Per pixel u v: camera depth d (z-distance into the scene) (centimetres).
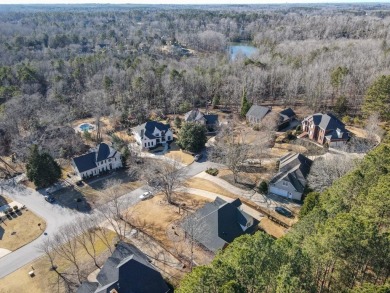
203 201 5938
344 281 2955
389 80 8094
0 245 4994
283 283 2445
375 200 3369
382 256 2773
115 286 3631
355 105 9931
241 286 2477
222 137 8062
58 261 4641
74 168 7031
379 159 4331
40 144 7619
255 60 13238
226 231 4662
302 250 2909
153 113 10425
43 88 11644
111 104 10425
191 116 9231
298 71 11131
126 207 5769
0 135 8231
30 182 6769
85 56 14150
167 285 4088
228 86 11044
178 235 5047
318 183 5584
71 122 9469
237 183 6475
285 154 7500
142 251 4731
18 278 4378
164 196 6141
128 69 11988
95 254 4725
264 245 2866
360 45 14012
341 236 2730
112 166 7244
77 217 5581
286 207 5672
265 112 9200
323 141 7819
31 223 5491
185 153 7869
